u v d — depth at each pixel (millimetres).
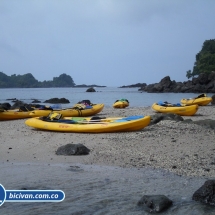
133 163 9227
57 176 7953
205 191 6309
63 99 43188
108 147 11227
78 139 12758
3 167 8812
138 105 36812
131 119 14516
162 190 6992
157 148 11039
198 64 114000
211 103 32469
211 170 8500
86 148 10500
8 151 10781
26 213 5855
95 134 13844
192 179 7770
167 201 6090
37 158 9859
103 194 6738
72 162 9383
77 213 5859
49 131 14742
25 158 9875
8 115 19516
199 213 5840
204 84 74938
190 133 13602
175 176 8016
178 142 11930
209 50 121188
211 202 6168
